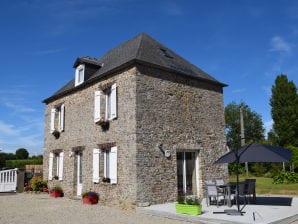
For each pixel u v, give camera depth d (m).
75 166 15.30
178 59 15.32
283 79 34.59
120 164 12.15
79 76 15.75
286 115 33.41
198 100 14.29
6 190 19.00
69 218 9.59
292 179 20.91
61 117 16.89
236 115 48.16
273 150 9.73
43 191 17.50
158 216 9.94
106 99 13.79
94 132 14.01
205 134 14.23
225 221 8.21
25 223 8.82
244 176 30.20
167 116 12.79
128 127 11.98
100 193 13.03
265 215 8.88
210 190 10.95
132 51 13.70
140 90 12.04
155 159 12.03
